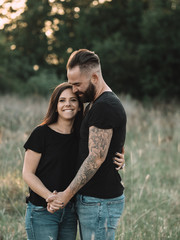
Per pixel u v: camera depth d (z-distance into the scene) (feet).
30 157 7.46
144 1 68.95
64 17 66.44
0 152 16.70
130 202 13.58
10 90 59.72
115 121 6.92
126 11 67.31
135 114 33.99
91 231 7.30
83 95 7.30
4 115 26.89
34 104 36.11
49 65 66.54
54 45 64.64
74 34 67.15
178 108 41.83
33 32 64.18
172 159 20.77
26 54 66.80
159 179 16.75
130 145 21.89
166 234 11.25
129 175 15.98
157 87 56.13
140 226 11.58
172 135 26.32
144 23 57.52
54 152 7.50
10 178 14.64
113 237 7.43
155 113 36.37
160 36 55.57
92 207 7.20
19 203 13.05
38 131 7.45
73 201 7.72
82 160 7.30
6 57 64.39
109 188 7.24
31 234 7.63
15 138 20.45
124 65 58.23
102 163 7.20
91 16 69.26
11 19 60.90
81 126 7.33
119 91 57.00
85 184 7.26
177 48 55.16
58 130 7.67
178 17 55.62
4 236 10.21
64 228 7.91
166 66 56.80
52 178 7.50
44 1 63.31
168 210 13.37
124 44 62.08
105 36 66.95
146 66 58.34
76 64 7.12
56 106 7.63
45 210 7.46
